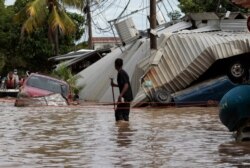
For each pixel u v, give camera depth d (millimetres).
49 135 14500
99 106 27516
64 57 45500
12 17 52250
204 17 31422
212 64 27406
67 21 46844
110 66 34438
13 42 54469
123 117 18203
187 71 27312
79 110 24469
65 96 28391
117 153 11352
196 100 27000
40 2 45094
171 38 27812
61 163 10219
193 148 11969
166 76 27484
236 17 30156
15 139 13672
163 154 11172
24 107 26422
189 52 27312
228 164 9977
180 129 15859
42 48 53094
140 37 35062
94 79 35312
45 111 23672
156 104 26828
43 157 10906
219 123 17672
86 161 10422
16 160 10562
